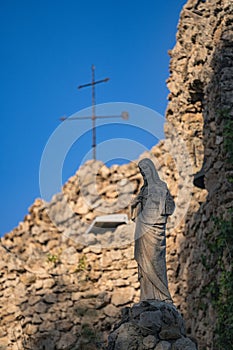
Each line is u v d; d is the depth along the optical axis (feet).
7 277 87.76
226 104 68.59
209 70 73.41
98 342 81.71
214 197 69.62
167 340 56.59
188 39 80.02
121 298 84.07
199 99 79.00
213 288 67.77
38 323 85.30
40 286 86.43
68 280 86.02
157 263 58.39
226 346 64.34
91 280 85.92
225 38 70.44
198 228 75.10
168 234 80.84
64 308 85.10
